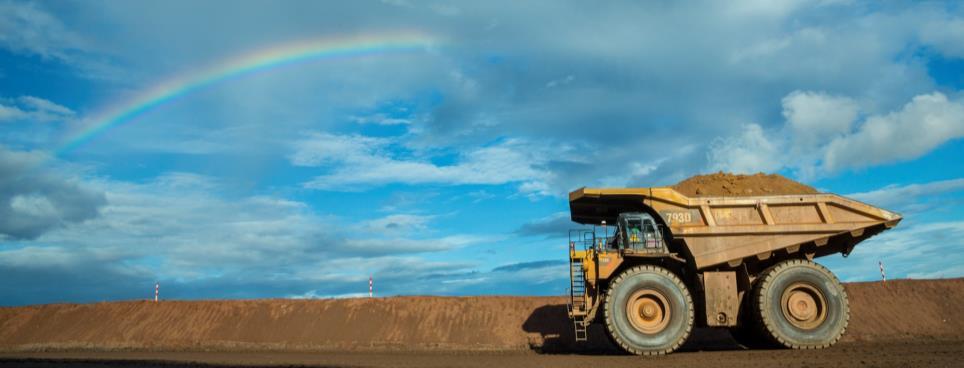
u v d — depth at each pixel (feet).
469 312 79.41
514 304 80.33
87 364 58.54
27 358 65.05
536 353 66.44
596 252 59.62
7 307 90.38
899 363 43.60
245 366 54.19
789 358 50.03
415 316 79.36
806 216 59.52
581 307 59.41
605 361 52.54
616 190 60.44
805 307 58.13
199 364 56.54
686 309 57.21
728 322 58.49
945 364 42.27
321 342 75.72
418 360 57.41
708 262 59.11
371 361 56.85
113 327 82.79
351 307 82.02
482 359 57.57
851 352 52.90
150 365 56.75
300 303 83.92
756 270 61.26
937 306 71.67
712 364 47.60
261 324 80.48
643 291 57.52
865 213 59.16
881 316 71.15
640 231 59.88
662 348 56.59
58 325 84.74
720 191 61.77
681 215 59.98
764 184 62.54
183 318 83.35
